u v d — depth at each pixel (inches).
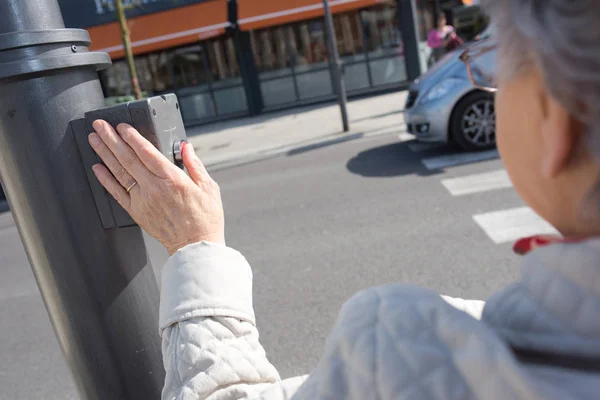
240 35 667.4
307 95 679.1
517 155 23.8
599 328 19.9
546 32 20.1
